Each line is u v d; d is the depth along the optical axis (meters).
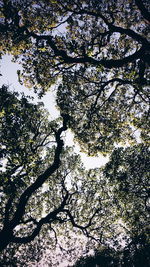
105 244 23.23
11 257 22.50
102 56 14.49
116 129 16.62
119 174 19.77
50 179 22.59
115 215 22.92
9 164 14.41
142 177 19.61
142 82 12.52
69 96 16.23
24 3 13.13
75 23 14.31
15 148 14.96
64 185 21.70
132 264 21.22
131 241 21.12
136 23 14.96
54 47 12.79
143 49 11.34
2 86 15.42
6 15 11.90
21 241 15.75
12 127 15.61
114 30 12.30
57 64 13.68
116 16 14.59
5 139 14.95
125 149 19.50
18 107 16.94
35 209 23.39
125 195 19.28
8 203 16.66
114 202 22.09
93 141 17.38
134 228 19.97
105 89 15.99
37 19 13.79
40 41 12.73
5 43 13.42
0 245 14.90
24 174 15.79
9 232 15.16
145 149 18.44
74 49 12.22
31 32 12.73
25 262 24.50
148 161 19.06
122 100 16.64
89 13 12.76
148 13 11.29
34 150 18.39
